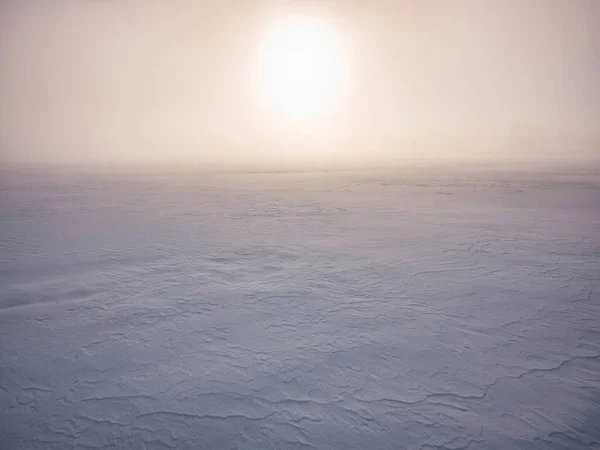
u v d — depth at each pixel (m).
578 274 6.11
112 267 6.91
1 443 2.47
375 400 2.91
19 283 5.98
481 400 2.89
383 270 6.54
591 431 2.54
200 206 16.19
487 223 11.02
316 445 2.46
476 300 5.03
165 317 4.59
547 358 3.50
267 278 6.19
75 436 2.54
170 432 2.58
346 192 21.42
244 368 3.40
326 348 3.76
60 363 3.51
